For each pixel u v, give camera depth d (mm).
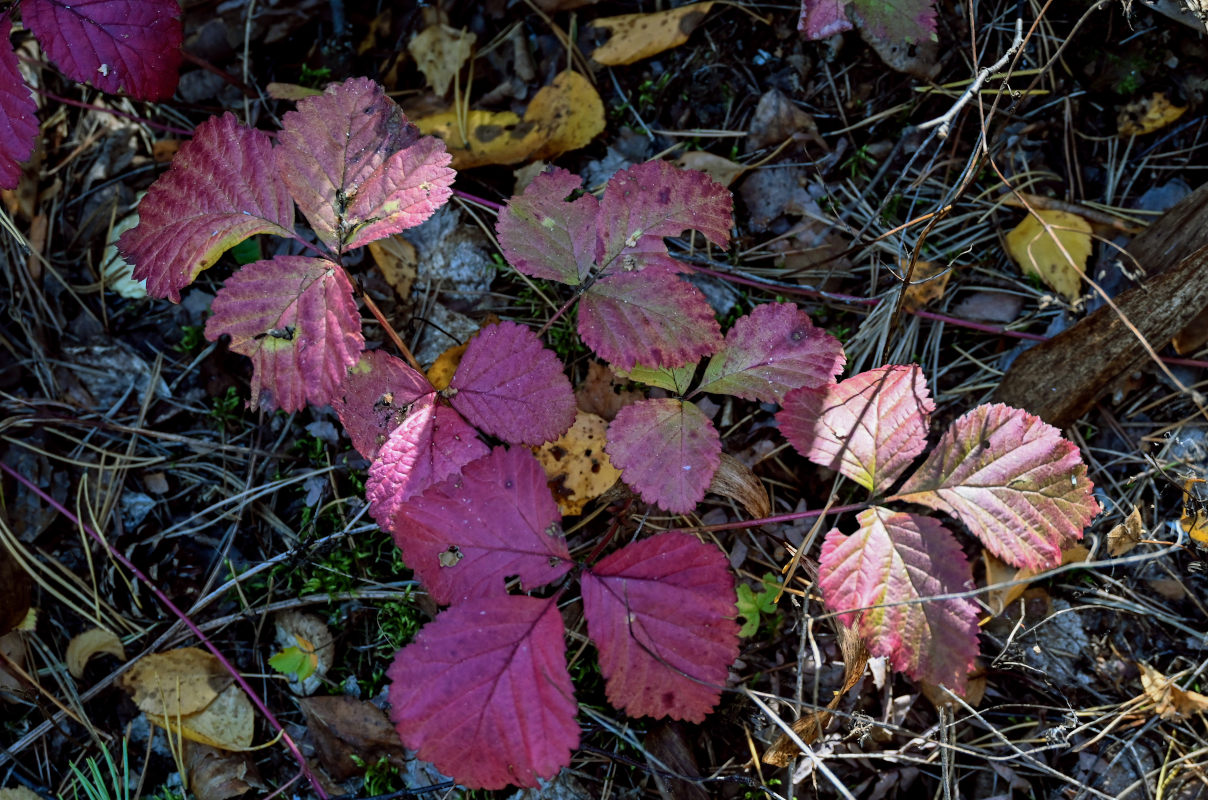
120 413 581
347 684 553
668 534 515
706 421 526
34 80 600
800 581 550
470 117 589
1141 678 538
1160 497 552
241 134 528
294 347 519
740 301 577
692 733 540
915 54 581
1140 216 568
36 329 583
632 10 600
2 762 549
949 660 509
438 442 524
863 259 581
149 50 541
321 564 560
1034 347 553
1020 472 520
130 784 550
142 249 525
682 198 532
